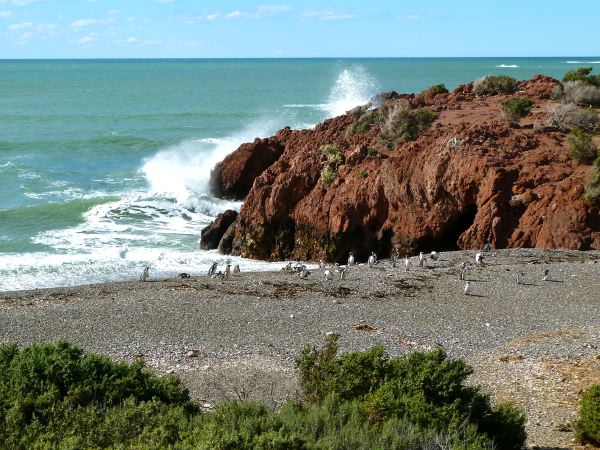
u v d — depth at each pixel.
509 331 29.36
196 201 60.34
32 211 57.12
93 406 16.73
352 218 47.94
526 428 19.61
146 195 62.62
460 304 33.25
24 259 45.19
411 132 54.53
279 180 51.09
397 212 47.47
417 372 18.66
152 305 32.41
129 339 27.67
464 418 17.41
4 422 15.88
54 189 65.56
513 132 52.53
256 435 14.82
